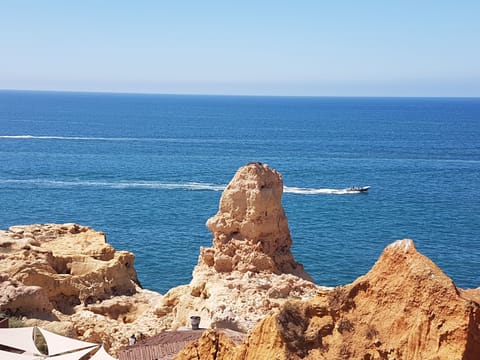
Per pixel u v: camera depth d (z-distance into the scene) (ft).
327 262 297.74
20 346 128.67
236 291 140.36
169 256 308.60
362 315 70.54
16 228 217.56
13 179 543.39
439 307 66.44
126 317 178.09
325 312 72.08
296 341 70.33
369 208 443.32
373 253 316.40
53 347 129.80
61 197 471.21
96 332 151.43
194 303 149.48
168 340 124.67
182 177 575.38
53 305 175.83
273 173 153.99
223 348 80.12
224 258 150.61
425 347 65.87
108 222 389.39
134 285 195.72
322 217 410.11
